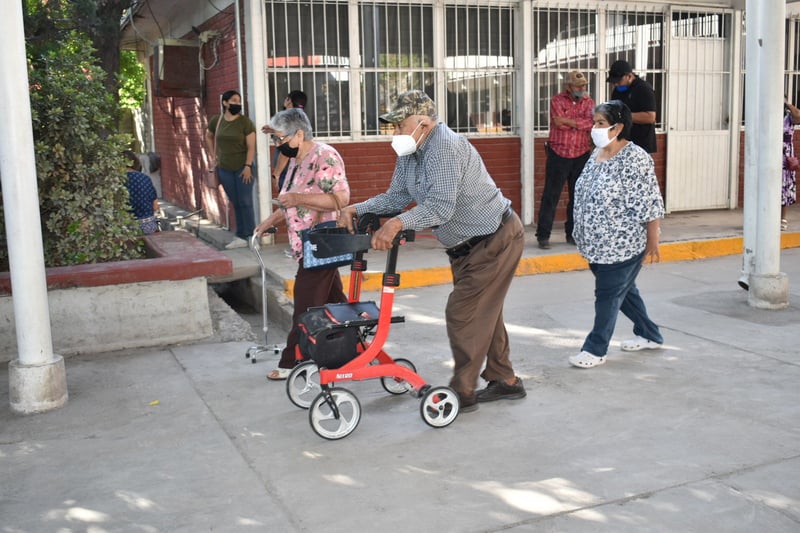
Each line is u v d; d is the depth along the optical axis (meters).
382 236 3.99
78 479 3.83
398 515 3.43
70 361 5.68
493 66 9.97
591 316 6.69
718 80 11.16
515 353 5.71
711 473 3.76
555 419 4.46
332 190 4.84
